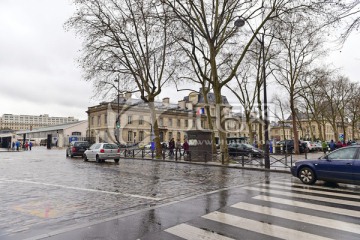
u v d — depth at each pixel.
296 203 6.87
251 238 4.45
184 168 16.17
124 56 23.75
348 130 89.81
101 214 5.98
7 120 142.00
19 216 5.79
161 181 10.76
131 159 24.31
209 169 15.68
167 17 17.77
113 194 8.13
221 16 18.12
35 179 11.10
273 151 32.06
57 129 60.94
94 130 54.44
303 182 10.12
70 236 4.55
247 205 6.68
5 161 20.14
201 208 6.40
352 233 4.66
